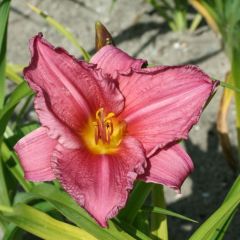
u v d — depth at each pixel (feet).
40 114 0.95
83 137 1.05
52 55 0.97
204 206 1.92
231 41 1.71
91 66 0.97
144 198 1.15
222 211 1.07
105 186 0.94
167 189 1.98
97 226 1.07
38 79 0.95
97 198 0.92
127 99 1.03
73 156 0.98
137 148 0.99
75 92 1.01
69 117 1.02
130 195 1.15
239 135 1.68
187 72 0.97
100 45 1.17
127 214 1.15
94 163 0.99
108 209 0.91
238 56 1.51
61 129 0.96
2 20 1.19
